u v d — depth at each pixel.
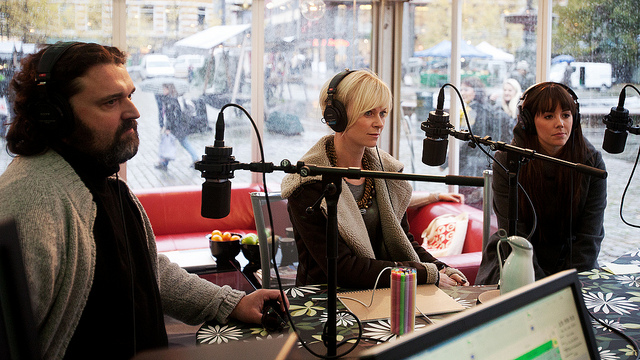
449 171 4.35
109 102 1.20
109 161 1.25
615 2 3.12
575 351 0.84
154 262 1.46
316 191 1.81
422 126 1.69
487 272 1.99
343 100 1.79
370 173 1.13
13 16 4.19
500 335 0.73
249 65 4.76
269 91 4.82
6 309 0.61
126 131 1.25
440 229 3.59
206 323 1.46
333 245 1.11
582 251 2.02
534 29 3.65
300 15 4.78
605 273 1.82
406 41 4.71
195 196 4.44
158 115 4.62
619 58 3.12
